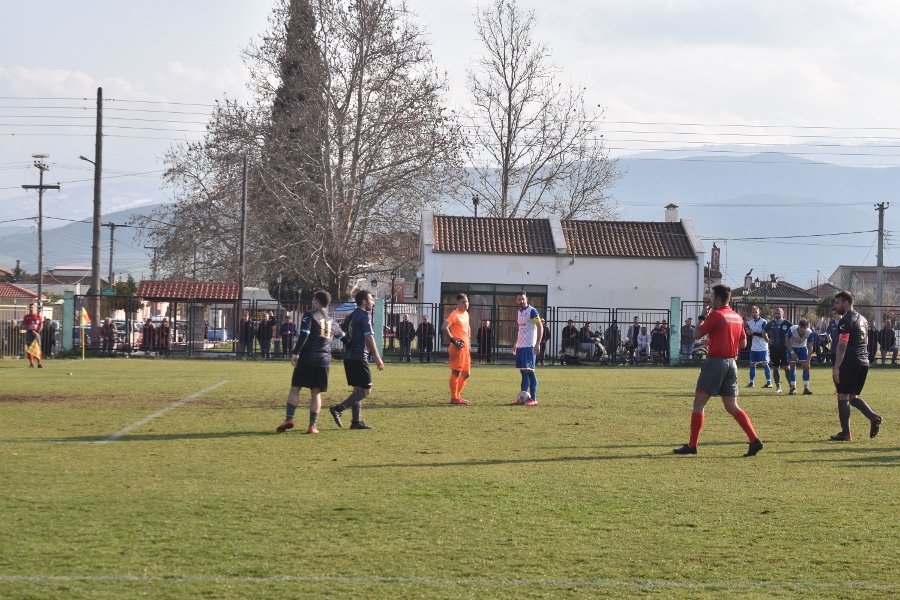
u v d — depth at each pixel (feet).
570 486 41.39
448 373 129.29
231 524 33.24
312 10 203.72
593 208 245.45
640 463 48.26
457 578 27.45
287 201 204.54
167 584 26.35
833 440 59.11
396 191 208.64
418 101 208.44
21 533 31.42
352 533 32.35
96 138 179.93
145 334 170.09
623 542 31.86
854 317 59.72
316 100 202.18
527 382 80.07
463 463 47.29
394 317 184.14
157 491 38.65
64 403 76.28
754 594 26.50
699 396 51.65
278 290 203.82
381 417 68.95
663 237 199.72
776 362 102.37
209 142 209.26
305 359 58.54
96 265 180.14
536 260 191.62
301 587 26.32
